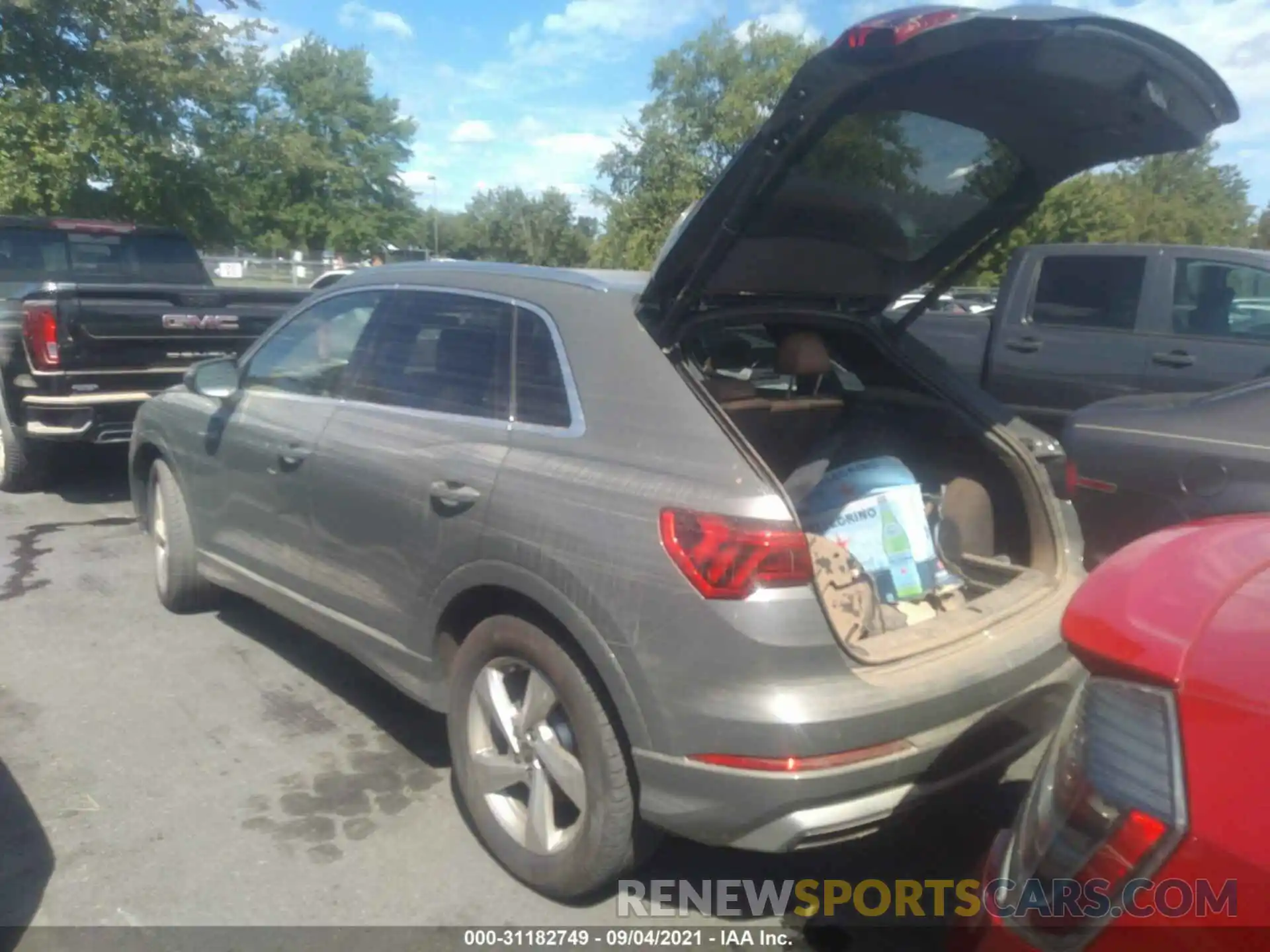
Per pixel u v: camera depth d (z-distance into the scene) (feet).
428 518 11.57
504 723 11.07
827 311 13.39
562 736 10.57
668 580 9.20
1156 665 5.96
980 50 9.27
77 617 18.31
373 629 12.83
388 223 183.62
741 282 11.59
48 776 13.03
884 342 13.80
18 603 18.99
